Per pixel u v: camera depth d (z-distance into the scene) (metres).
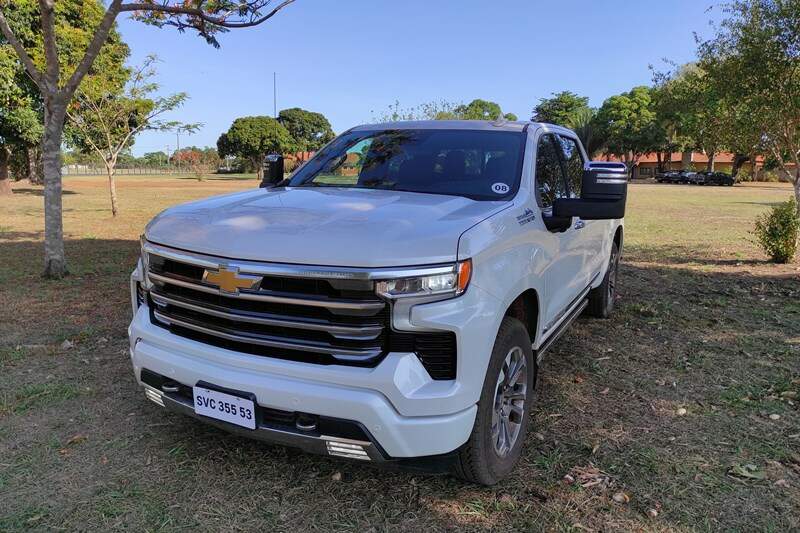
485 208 3.02
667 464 3.24
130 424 3.63
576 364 4.82
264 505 2.83
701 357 5.00
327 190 3.61
